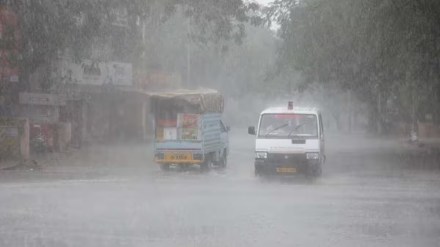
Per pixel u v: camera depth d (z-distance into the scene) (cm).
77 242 947
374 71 2789
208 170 2298
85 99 3419
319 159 1880
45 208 1268
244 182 1820
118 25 3111
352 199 1425
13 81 2808
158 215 1188
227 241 959
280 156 1873
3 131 2452
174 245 930
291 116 1958
